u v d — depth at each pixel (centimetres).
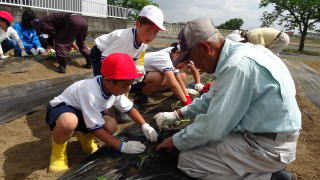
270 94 212
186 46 226
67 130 269
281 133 219
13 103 460
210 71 236
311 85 814
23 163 301
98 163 278
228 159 237
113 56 260
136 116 311
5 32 716
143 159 274
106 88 271
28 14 788
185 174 261
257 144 227
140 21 341
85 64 829
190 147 252
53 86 573
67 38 697
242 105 218
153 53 427
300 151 363
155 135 303
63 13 691
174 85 397
